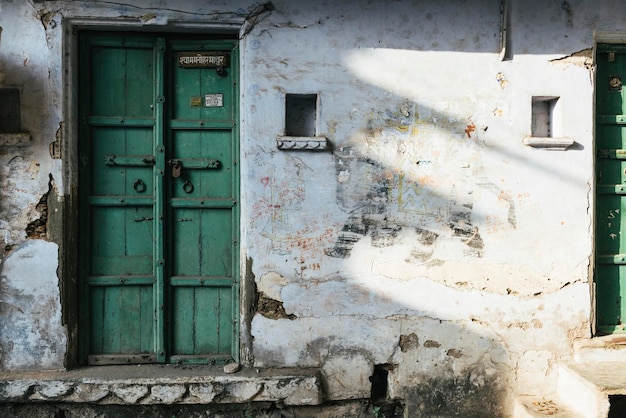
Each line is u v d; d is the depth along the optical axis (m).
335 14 3.28
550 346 3.40
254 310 3.29
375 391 3.43
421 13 3.32
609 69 3.55
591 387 3.00
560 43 3.38
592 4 3.39
